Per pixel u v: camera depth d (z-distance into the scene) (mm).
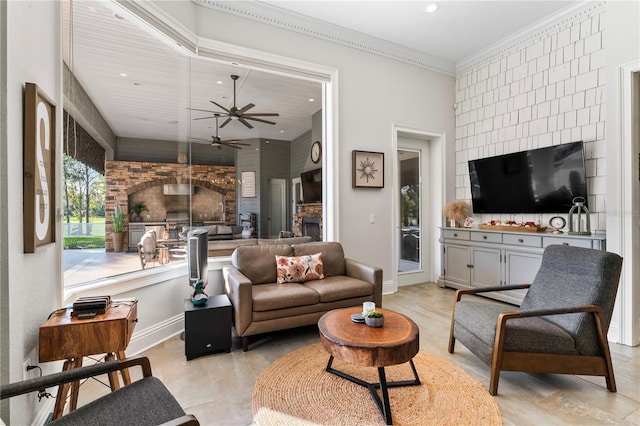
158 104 5117
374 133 4242
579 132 3488
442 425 1681
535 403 1883
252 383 2131
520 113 4070
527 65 3980
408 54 4457
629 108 2674
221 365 2387
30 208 1507
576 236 3080
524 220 4023
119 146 5984
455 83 4961
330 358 2242
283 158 9062
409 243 4898
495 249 3854
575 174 3404
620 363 2361
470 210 4719
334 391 2004
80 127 3146
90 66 3693
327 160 4031
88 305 1663
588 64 3402
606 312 2029
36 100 1536
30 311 1567
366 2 3385
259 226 8703
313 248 3498
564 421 1720
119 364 1328
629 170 2676
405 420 1718
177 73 4148
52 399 1823
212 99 5910
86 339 1574
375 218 4266
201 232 2824
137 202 5934
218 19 3264
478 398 1926
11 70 1393
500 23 3801
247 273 3135
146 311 2732
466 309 2398
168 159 5668
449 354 2529
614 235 2758
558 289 2266
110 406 1206
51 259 1826
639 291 2703
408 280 4832
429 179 5059
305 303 2797
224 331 2582
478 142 4617
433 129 4758
